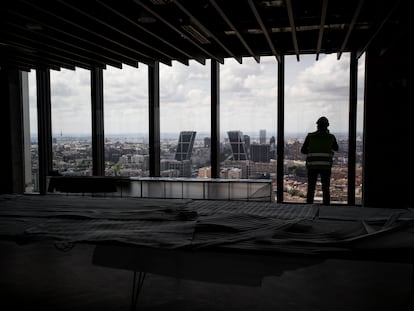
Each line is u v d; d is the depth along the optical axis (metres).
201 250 2.20
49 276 3.20
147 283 3.03
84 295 2.80
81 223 2.82
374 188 5.39
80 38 4.16
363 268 3.33
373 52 5.20
